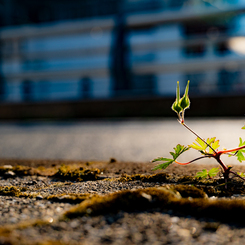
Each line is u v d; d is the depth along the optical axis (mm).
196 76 18250
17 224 736
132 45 18688
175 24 18562
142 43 18625
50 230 689
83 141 4672
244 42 17781
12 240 608
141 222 741
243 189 1105
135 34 18984
